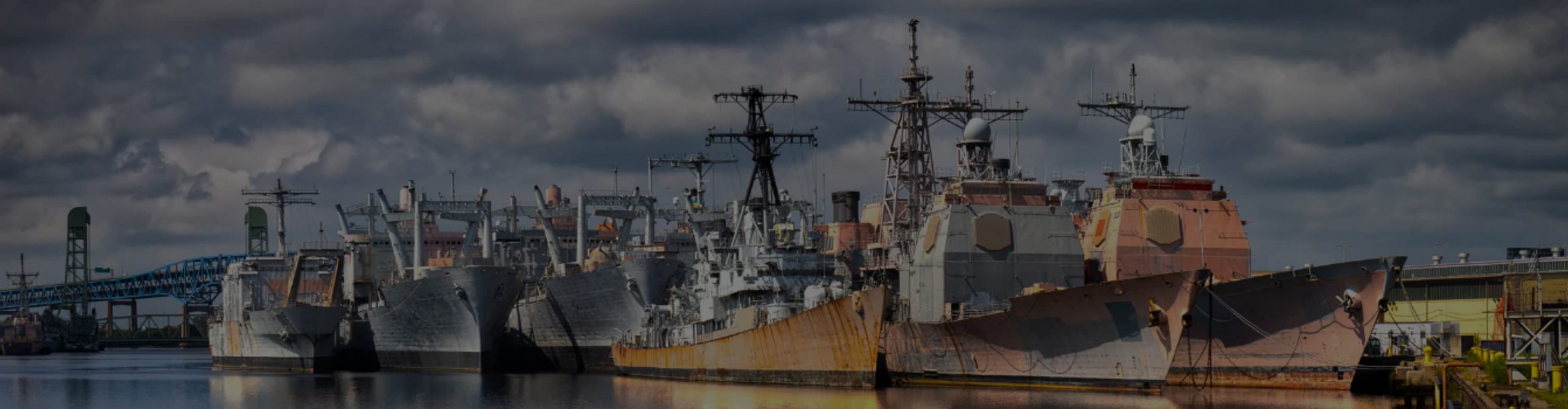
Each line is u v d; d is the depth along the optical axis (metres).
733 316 90.31
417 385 101.44
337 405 88.44
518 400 87.06
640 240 143.75
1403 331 88.06
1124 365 75.00
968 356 81.19
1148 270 84.38
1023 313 77.25
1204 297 76.62
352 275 133.62
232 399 95.62
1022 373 79.44
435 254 138.38
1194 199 86.69
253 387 105.44
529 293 122.56
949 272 82.81
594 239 140.62
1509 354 74.00
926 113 96.12
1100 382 76.12
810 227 113.19
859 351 77.31
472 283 110.12
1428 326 91.50
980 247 83.31
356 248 134.38
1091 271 87.69
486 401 87.38
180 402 94.88
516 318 122.62
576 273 112.94
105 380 124.44
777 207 107.19
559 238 137.50
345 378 112.06
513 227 133.62
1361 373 78.62
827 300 81.69
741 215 102.50
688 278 107.25
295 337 119.81
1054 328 76.88
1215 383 78.06
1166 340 72.81
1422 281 100.44
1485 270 97.06
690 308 100.56
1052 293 75.12
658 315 102.44
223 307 138.88
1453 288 98.56
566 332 115.81
